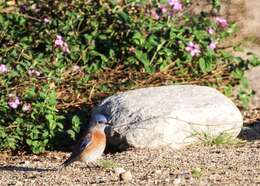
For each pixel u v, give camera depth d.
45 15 19.08
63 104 17.61
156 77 18.17
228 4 20.80
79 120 16.72
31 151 16.73
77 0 18.97
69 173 14.09
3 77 17.30
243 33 20.39
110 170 14.11
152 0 18.89
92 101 17.80
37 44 18.52
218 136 15.86
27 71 17.47
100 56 18.27
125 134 15.77
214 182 12.98
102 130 14.14
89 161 14.13
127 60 18.28
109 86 18.02
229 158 14.61
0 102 16.91
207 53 18.28
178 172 13.70
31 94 16.91
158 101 16.06
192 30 18.52
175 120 15.69
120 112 16.02
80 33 18.77
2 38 18.64
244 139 16.53
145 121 15.73
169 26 18.50
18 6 19.30
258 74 19.53
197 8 20.39
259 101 19.05
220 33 18.97
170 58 18.33
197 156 14.85
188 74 18.39
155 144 15.60
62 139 16.97
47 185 13.30
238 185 12.80
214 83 18.47
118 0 19.08
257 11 20.72
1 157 16.52
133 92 16.53
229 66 18.58
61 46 18.05
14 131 16.72
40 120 16.83
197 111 15.87
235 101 18.73
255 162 14.27
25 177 14.02
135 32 18.27
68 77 18.03
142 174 13.67
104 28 18.73
